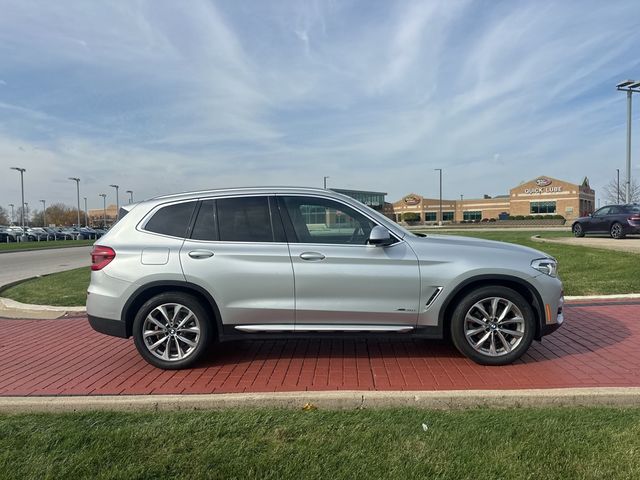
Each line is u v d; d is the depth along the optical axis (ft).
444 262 15.42
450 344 18.26
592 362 15.71
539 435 10.59
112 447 10.33
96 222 409.69
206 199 16.34
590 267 35.60
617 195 184.14
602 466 9.41
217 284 15.39
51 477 9.32
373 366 15.75
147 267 15.53
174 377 15.10
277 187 16.51
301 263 15.38
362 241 15.84
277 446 10.29
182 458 9.89
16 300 30.27
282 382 14.42
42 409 12.45
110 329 15.76
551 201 233.35
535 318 15.78
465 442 10.35
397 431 10.87
